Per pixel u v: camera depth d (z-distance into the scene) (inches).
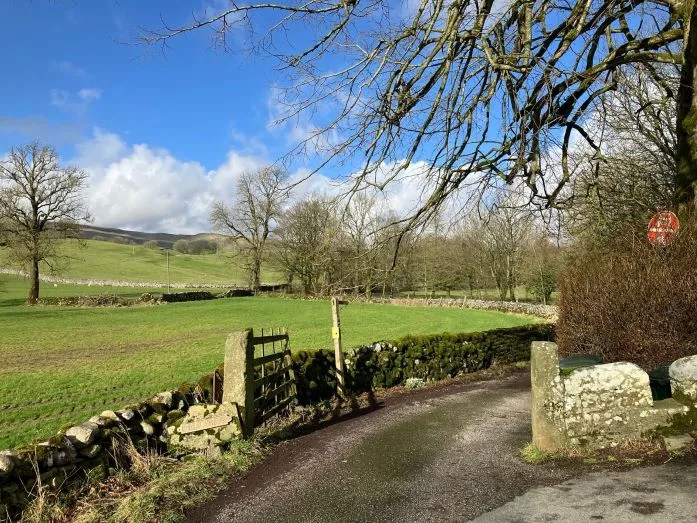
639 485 191.5
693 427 229.6
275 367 380.2
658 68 539.5
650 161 605.6
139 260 4168.3
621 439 236.7
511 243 1662.2
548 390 244.4
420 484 221.1
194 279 3501.5
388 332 1052.5
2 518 189.3
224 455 265.9
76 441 226.4
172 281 3302.2
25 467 201.9
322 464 258.4
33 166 1845.5
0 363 701.3
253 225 2142.0
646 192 571.5
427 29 281.9
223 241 2306.8
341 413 406.6
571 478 209.0
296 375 419.2
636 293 336.8
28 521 195.5
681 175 368.8
